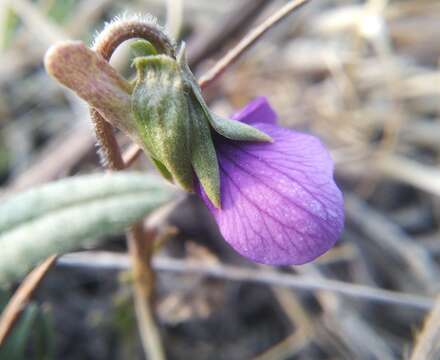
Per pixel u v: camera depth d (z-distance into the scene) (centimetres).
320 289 5
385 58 6
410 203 6
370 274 6
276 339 5
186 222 6
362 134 6
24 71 7
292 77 7
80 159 6
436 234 6
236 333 5
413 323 5
